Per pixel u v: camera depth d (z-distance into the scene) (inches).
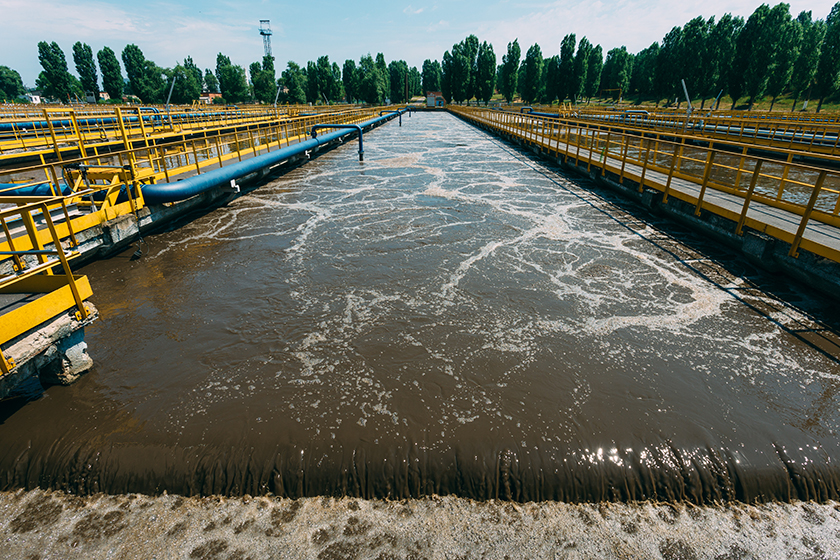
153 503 134.0
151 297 246.8
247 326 217.0
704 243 327.6
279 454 141.9
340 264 293.7
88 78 3312.0
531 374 179.8
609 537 123.9
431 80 4559.5
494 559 117.6
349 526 126.9
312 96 3590.1
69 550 120.3
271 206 446.3
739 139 780.6
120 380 176.2
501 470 138.5
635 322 218.5
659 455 141.9
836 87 1691.7
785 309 229.0
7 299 156.5
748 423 153.5
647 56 2928.2
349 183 563.2
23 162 627.5
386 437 147.6
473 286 259.6
